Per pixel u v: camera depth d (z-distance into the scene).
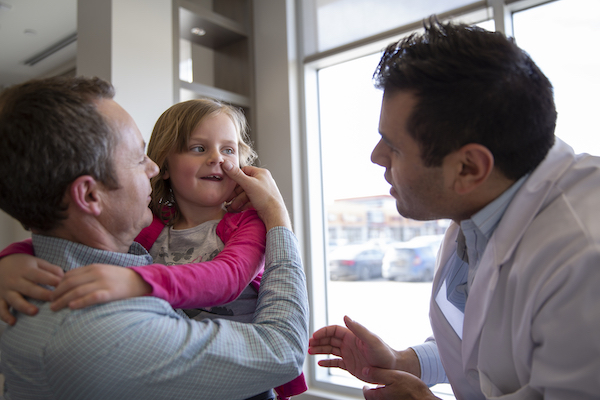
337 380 2.52
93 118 0.64
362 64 2.55
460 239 0.93
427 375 1.02
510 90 0.70
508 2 1.94
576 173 0.73
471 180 0.75
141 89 2.14
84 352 0.55
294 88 2.65
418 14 2.21
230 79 2.83
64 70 3.96
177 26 2.33
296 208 2.59
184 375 0.60
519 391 0.69
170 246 0.94
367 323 2.65
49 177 0.61
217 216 0.98
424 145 0.75
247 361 0.64
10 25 3.21
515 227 0.73
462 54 0.72
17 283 0.62
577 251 0.63
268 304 0.74
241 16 2.81
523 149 0.72
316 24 2.62
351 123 2.62
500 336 0.74
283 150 2.62
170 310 0.65
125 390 0.58
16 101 0.62
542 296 0.64
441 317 0.92
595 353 0.59
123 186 0.69
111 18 2.04
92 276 0.58
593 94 1.79
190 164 0.92
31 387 0.60
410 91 0.76
